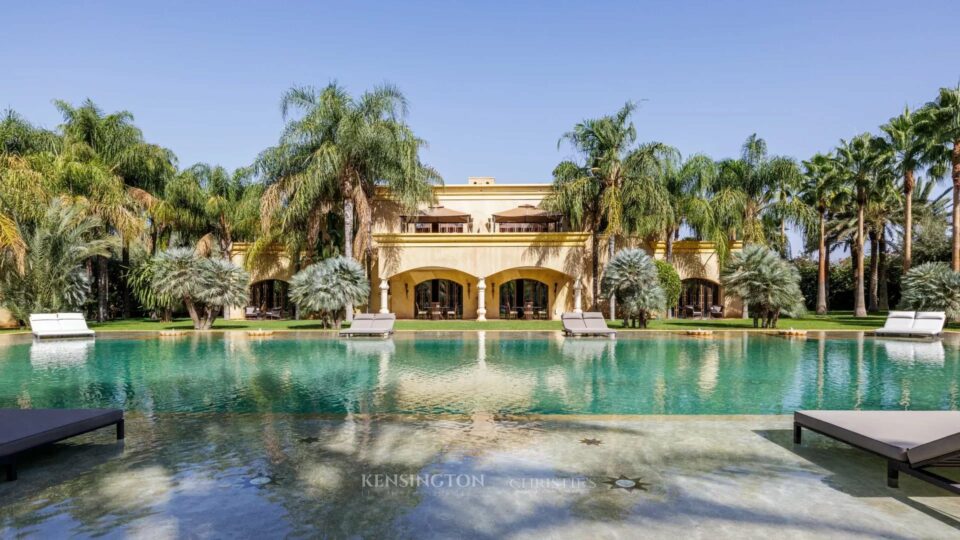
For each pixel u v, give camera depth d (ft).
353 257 74.02
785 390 27.48
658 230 82.02
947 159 77.56
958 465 12.41
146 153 82.12
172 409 23.13
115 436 18.01
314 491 13.10
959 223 72.69
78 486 13.52
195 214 87.10
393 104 72.84
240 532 11.01
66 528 11.23
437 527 11.19
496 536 10.80
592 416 20.74
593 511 11.96
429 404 24.12
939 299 64.44
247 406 23.80
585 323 58.08
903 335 54.90
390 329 57.41
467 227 95.71
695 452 16.24
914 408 23.62
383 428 18.97
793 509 12.14
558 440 17.46
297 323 76.07
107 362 38.29
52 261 65.16
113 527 11.27
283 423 19.65
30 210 62.64
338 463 15.16
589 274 83.82
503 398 25.46
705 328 65.21
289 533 10.96
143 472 14.52
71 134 77.92
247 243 86.69
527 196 96.73
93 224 69.31
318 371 33.81
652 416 20.70
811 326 69.67
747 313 86.74
